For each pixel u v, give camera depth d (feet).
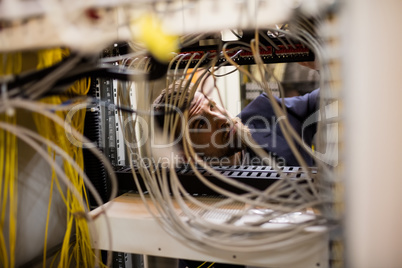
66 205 2.16
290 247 1.78
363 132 1.24
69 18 1.47
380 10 1.19
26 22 1.48
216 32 2.12
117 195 2.74
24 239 1.91
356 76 1.24
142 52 1.76
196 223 1.90
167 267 3.22
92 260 2.28
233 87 5.69
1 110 1.38
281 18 1.60
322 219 1.82
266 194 1.83
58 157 2.19
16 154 1.82
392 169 1.21
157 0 1.53
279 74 5.65
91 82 2.50
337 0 1.42
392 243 1.22
